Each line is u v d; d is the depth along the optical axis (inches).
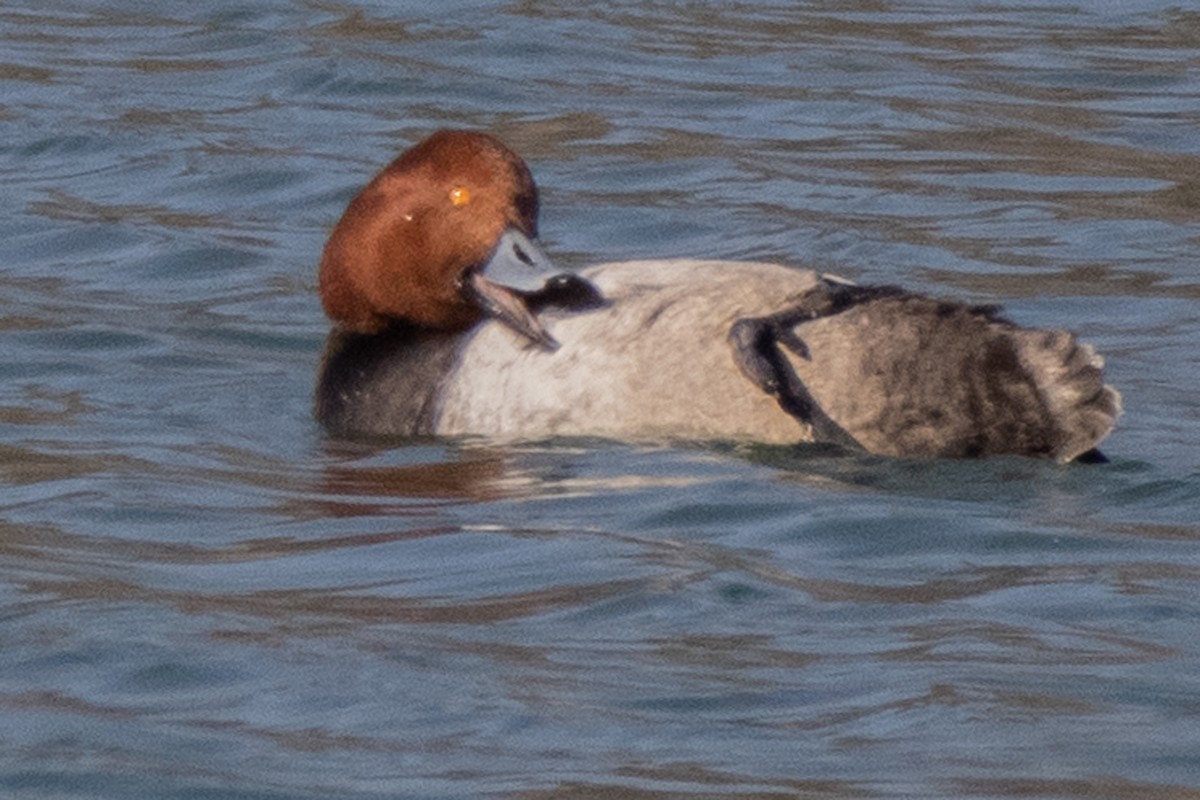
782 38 902.4
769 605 399.9
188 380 563.5
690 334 469.4
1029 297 630.5
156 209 718.5
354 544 434.9
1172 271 653.3
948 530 432.8
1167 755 338.3
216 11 935.0
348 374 514.6
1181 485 458.6
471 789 329.1
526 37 895.1
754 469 457.4
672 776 333.4
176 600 403.2
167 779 331.9
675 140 781.9
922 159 764.6
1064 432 442.3
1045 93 832.9
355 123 803.4
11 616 394.3
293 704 358.3
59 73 855.1
